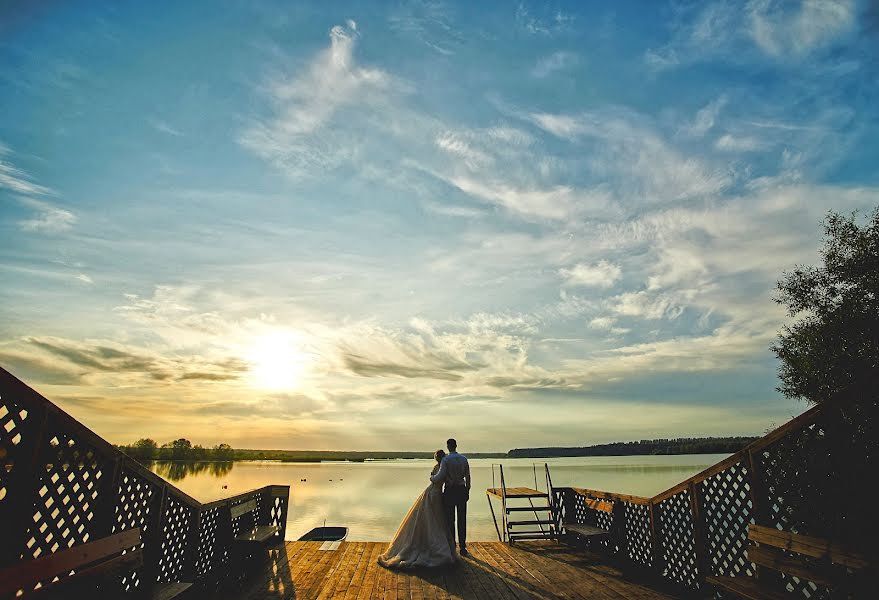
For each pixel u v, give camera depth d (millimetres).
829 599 3953
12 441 3143
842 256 11555
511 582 6188
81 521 3711
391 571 6680
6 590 2688
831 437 4117
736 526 5094
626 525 7188
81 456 3729
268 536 7074
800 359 11953
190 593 5406
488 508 24641
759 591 4398
